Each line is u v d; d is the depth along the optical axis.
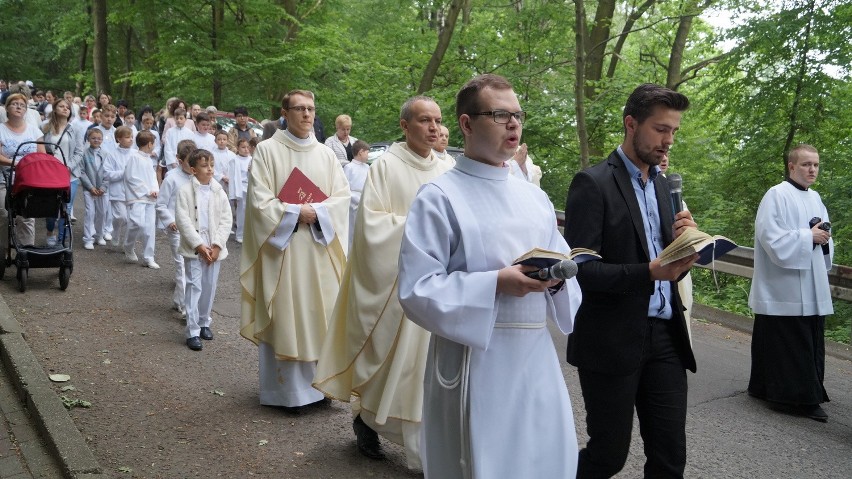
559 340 7.54
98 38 21.05
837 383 6.84
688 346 3.29
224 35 19.08
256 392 5.64
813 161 6.05
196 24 19.33
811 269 5.80
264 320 5.23
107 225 11.09
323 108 20.70
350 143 11.96
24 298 7.68
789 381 5.73
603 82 15.90
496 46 17.55
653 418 3.24
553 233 2.80
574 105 15.46
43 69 37.66
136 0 19.17
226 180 12.16
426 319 2.47
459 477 2.62
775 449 5.11
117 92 29.86
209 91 21.44
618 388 3.19
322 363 4.57
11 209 7.89
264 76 19.89
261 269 5.29
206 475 4.23
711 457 4.91
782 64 13.59
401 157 4.60
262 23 19.28
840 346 8.09
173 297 8.05
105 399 5.28
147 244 9.50
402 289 2.52
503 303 2.58
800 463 4.89
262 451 4.60
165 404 5.28
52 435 4.46
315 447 4.71
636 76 15.95
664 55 19.09
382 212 4.43
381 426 4.36
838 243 12.39
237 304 8.16
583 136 12.48
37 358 5.98
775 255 5.79
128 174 9.46
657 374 3.27
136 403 5.25
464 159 2.68
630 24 17.30
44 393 5.04
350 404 5.52
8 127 8.59
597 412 3.24
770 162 14.23
